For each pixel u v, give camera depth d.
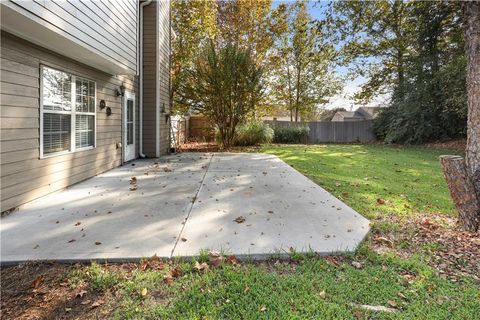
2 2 2.94
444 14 11.91
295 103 20.34
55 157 4.73
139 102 8.98
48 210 3.85
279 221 3.47
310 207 4.05
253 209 3.94
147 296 2.01
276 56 18.53
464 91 11.24
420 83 13.49
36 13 3.39
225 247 2.74
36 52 4.23
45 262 2.46
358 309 1.88
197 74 11.17
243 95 11.48
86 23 4.54
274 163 8.05
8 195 3.72
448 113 13.13
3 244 2.78
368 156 9.90
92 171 6.07
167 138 10.72
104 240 2.88
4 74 3.62
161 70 9.62
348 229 3.22
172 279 2.21
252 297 2.00
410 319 1.79
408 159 9.20
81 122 5.68
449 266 2.47
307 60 18.38
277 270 2.39
